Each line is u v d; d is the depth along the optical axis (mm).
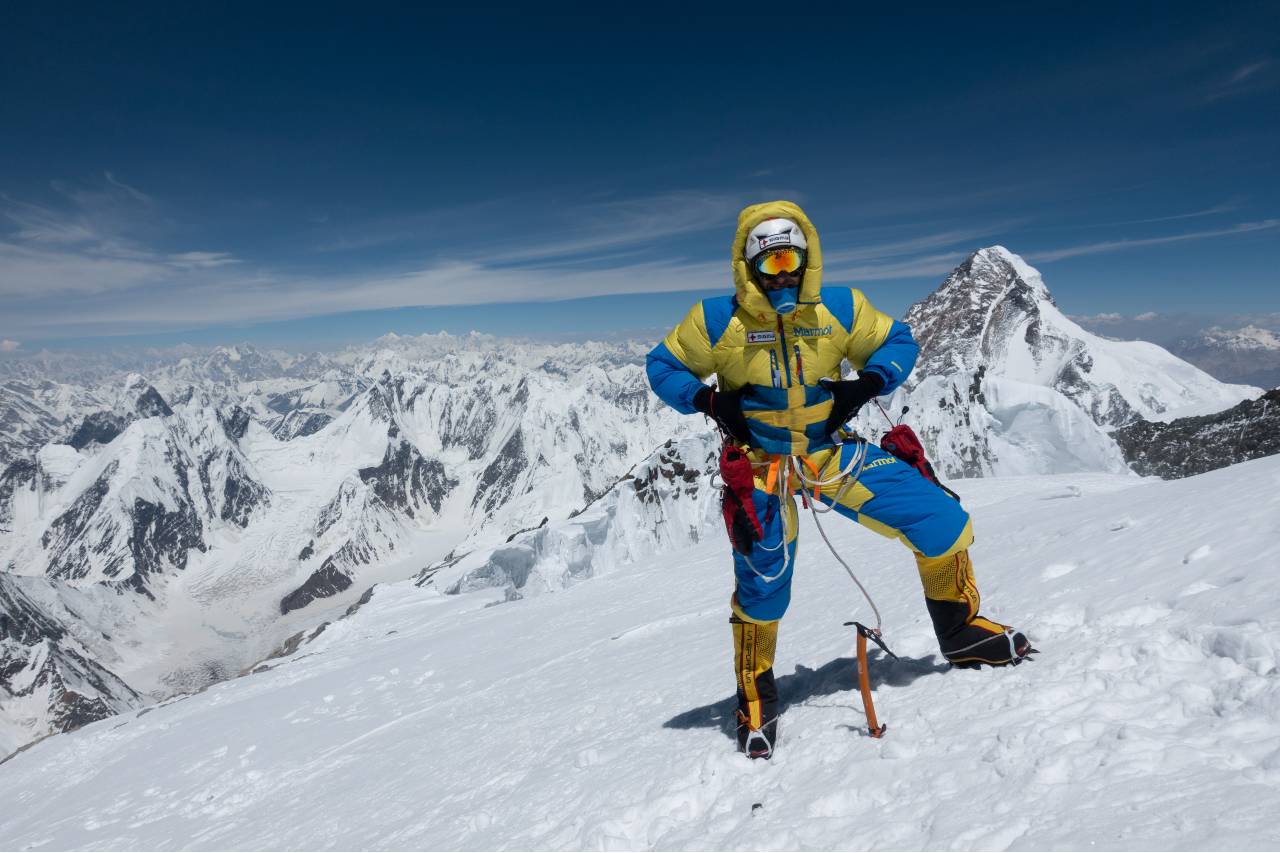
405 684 17234
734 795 3430
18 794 19672
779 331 3662
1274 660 2568
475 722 9305
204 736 18438
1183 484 7812
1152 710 2627
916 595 6727
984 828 2232
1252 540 3760
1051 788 2307
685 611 13492
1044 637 3773
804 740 3613
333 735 13445
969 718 3105
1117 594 3896
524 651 16078
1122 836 1916
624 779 4207
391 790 7246
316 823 7188
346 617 42562
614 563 50906
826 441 3844
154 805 12797
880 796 2773
